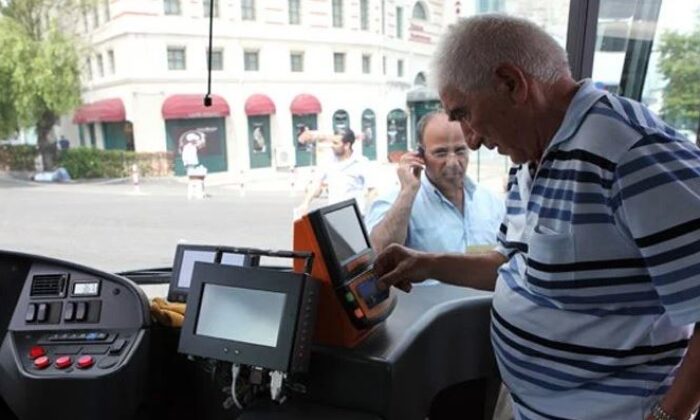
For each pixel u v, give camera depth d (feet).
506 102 2.55
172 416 4.25
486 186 5.22
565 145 2.48
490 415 4.45
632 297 2.48
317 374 3.10
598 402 2.76
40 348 3.80
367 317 3.10
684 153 2.26
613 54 5.84
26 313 4.00
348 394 3.05
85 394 3.57
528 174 2.97
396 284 3.46
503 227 3.28
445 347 3.64
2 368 3.79
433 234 5.00
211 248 4.07
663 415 2.41
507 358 3.08
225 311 2.97
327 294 3.05
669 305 2.25
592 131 2.39
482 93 2.58
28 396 3.61
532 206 2.71
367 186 5.96
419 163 5.08
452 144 4.95
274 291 2.87
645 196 2.22
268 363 2.77
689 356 2.30
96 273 4.08
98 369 3.63
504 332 3.06
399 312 3.60
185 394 4.20
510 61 2.49
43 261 4.15
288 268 3.64
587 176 2.38
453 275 3.46
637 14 5.71
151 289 4.72
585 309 2.61
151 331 3.95
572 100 2.53
